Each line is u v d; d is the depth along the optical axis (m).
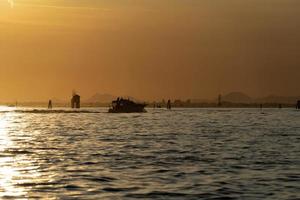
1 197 61.84
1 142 138.12
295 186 69.31
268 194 64.12
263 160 97.31
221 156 103.88
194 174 79.06
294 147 125.75
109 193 64.25
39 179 74.12
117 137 157.62
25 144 131.88
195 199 61.25
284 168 86.25
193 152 111.88
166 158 99.88
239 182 72.19
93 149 118.38
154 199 61.19
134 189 66.81
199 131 189.25
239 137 159.12
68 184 70.19
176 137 158.12
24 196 62.47
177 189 66.88
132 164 90.69
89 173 79.94
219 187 68.38
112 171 82.00
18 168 85.44
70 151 113.69
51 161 95.00
